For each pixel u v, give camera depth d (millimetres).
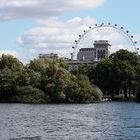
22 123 100125
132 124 98938
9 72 199000
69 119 113188
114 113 137250
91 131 84375
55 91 192625
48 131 84125
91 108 161625
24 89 194250
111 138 74500
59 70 196125
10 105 174750
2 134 78938
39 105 176875
